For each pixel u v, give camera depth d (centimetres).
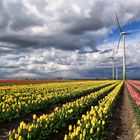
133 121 1758
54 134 1291
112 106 2223
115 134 1448
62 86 4578
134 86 5897
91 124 1146
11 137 898
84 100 2164
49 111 2098
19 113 1675
